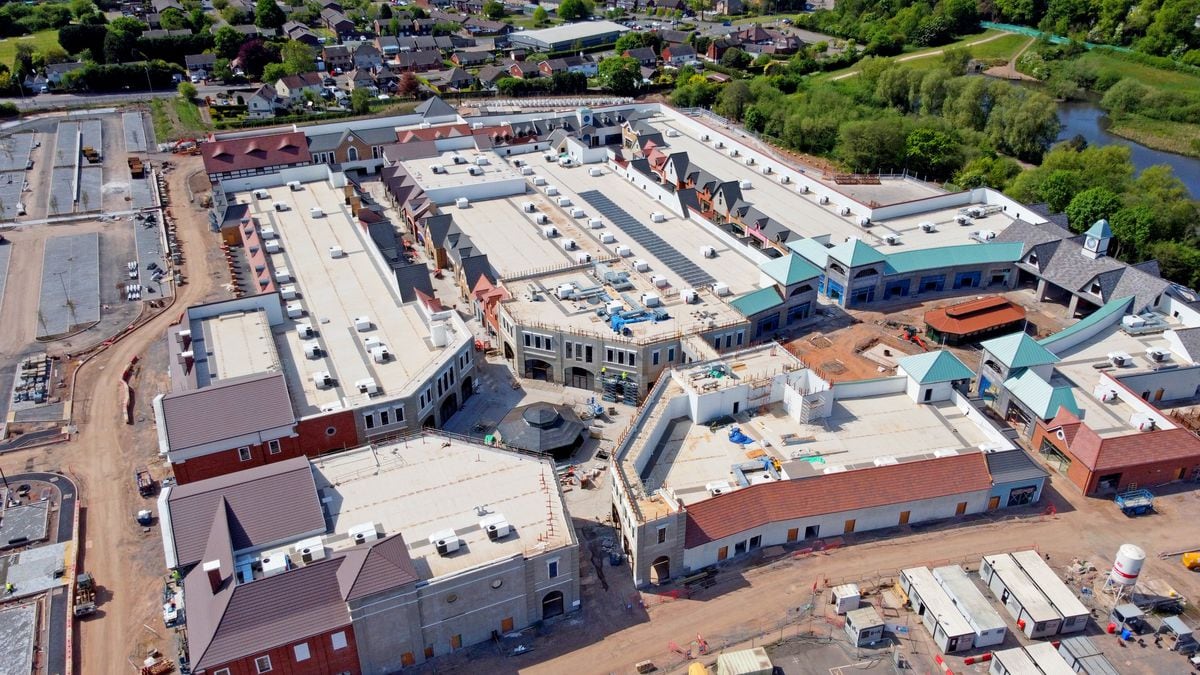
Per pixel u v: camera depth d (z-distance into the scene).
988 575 86.38
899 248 147.62
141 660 78.81
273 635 72.19
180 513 80.69
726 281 135.38
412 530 82.31
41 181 197.62
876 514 93.50
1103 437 99.44
